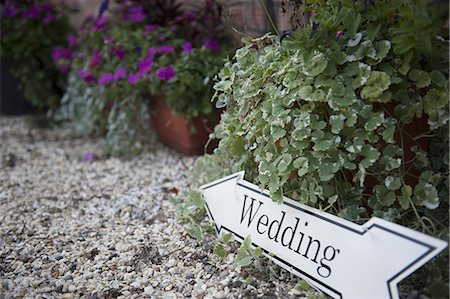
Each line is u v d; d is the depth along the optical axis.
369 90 1.64
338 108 1.67
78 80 3.97
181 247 2.05
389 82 1.63
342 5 1.81
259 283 1.78
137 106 3.33
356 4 1.77
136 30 3.34
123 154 3.35
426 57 1.75
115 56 3.35
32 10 4.28
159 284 1.82
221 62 2.75
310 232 1.71
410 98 1.73
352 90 1.67
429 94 1.68
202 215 2.26
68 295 1.77
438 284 1.55
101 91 3.44
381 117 1.65
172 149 3.39
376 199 1.72
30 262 2.02
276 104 1.79
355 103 1.68
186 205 2.20
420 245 1.46
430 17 1.63
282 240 1.79
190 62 2.95
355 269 1.57
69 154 3.52
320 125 1.71
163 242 2.12
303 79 1.75
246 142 2.01
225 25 2.83
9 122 4.60
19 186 2.93
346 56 1.71
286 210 1.79
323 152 1.70
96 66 3.45
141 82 3.14
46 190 2.85
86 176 3.05
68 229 2.31
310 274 1.68
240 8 2.59
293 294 1.70
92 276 1.89
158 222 2.33
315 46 1.74
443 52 1.71
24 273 1.93
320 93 1.70
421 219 1.60
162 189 2.72
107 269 1.94
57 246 2.14
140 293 1.77
